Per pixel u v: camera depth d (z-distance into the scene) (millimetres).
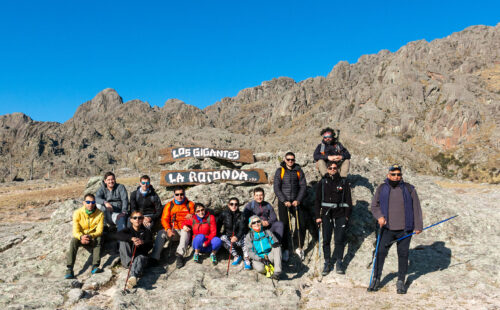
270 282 7223
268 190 10828
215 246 8133
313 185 10773
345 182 7652
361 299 6250
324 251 7570
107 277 7441
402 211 6492
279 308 5973
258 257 7512
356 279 7176
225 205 10031
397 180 6555
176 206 8586
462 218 9703
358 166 12586
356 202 10039
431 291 6359
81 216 7785
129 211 9297
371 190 10695
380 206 6660
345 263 7984
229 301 6258
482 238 8867
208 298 6379
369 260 7887
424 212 10062
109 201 9016
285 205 8555
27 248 9102
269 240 7469
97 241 7887
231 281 7094
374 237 8734
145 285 7125
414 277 7016
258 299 6359
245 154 12445
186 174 11000
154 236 9148
